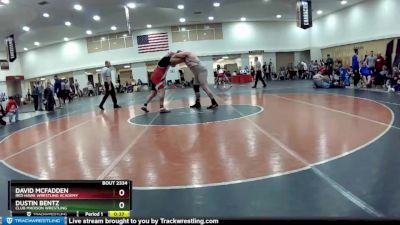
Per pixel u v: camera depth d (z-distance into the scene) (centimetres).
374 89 1385
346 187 343
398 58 1966
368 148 479
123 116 1074
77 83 3005
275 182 372
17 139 830
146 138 668
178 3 2055
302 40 3191
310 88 1633
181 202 337
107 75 1357
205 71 1066
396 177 358
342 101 1034
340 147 495
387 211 284
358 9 2408
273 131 642
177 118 912
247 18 2866
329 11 2673
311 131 620
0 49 3147
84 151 602
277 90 1653
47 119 1257
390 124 640
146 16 2456
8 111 1278
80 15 2134
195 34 2997
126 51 3041
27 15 1970
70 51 3167
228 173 415
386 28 2162
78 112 1399
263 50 3094
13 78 3306
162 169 453
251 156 482
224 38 3033
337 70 1916
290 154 477
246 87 2122
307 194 333
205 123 789
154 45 2988
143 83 3053
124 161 509
